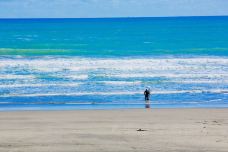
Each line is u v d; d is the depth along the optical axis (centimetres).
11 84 4922
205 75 5531
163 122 2608
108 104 3819
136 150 1761
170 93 4469
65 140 1973
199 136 2075
